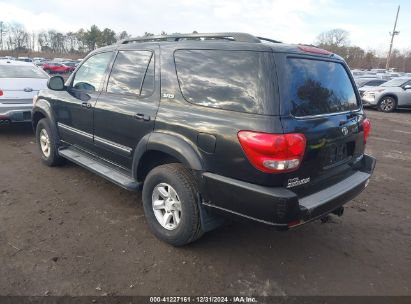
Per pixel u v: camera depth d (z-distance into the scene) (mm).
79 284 2811
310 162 2836
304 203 2795
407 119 13117
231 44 2975
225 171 2840
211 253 3322
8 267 2971
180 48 3383
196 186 3109
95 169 4266
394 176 5914
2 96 7102
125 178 3939
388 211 4457
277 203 2588
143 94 3627
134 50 3891
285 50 2838
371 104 15625
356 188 3299
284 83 2711
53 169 5465
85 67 4668
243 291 2834
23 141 7234
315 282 2984
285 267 3172
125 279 2898
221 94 2949
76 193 4578
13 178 5031
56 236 3500
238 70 2871
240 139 2703
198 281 2924
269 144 2570
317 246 3551
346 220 4160
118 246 3369
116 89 4008
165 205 3416
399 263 3314
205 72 3109
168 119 3248
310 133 2768
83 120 4461
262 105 2672
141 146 3484
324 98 3123
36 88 7594
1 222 3732
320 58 3209
